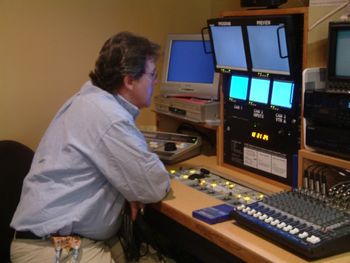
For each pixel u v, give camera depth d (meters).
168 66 2.63
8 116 2.37
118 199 1.87
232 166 2.25
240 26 1.93
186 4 2.82
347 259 1.34
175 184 2.04
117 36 1.87
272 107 1.96
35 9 2.35
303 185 1.79
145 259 2.07
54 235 1.76
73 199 1.77
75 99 1.87
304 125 1.74
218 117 2.33
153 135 2.58
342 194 1.64
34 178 1.80
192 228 1.68
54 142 1.82
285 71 1.84
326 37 1.78
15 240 1.80
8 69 2.34
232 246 1.49
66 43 2.46
